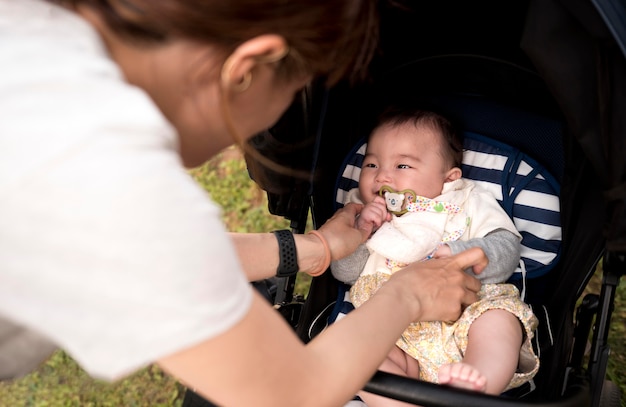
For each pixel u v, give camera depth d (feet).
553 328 5.77
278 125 5.10
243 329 2.65
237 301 2.56
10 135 2.14
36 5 2.49
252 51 2.55
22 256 2.21
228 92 2.74
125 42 2.51
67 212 2.15
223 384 2.72
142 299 2.31
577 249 5.70
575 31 3.94
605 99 3.89
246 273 4.77
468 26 6.02
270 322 2.83
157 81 2.64
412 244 5.97
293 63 2.87
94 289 2.26
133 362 2.42
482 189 6.46
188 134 2.93
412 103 6.64
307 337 5.87
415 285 4.50
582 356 5.16
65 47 2.35
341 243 5.40
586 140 4.21
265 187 5.53
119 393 8.54
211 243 2.43
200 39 2.48
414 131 6.40
